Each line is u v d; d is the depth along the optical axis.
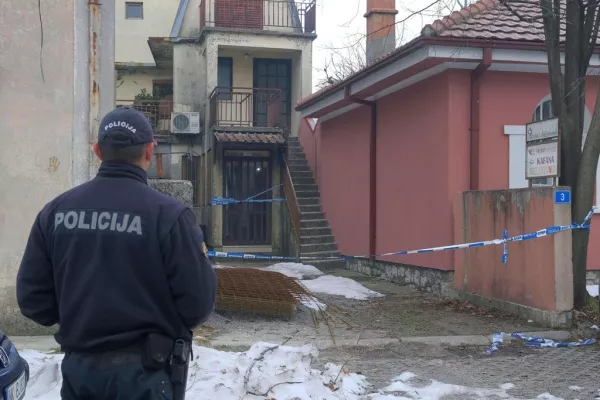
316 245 14.52
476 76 9.79
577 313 7.79
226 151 16.39
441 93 10.09
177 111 18.28
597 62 9.98
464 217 9.38
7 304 6.85
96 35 7.22
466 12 9.88
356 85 12.09
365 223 13.20
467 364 6.30
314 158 16.61
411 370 6.06
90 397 2.39
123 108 2.64
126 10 22.30
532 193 7.83
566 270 7.51
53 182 7.01
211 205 16.31
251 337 7.19
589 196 7.95
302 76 18.05
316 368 5.91
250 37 17.58
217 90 16.69
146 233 2.41
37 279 2.54
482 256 8.95
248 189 16.58
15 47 6.94
